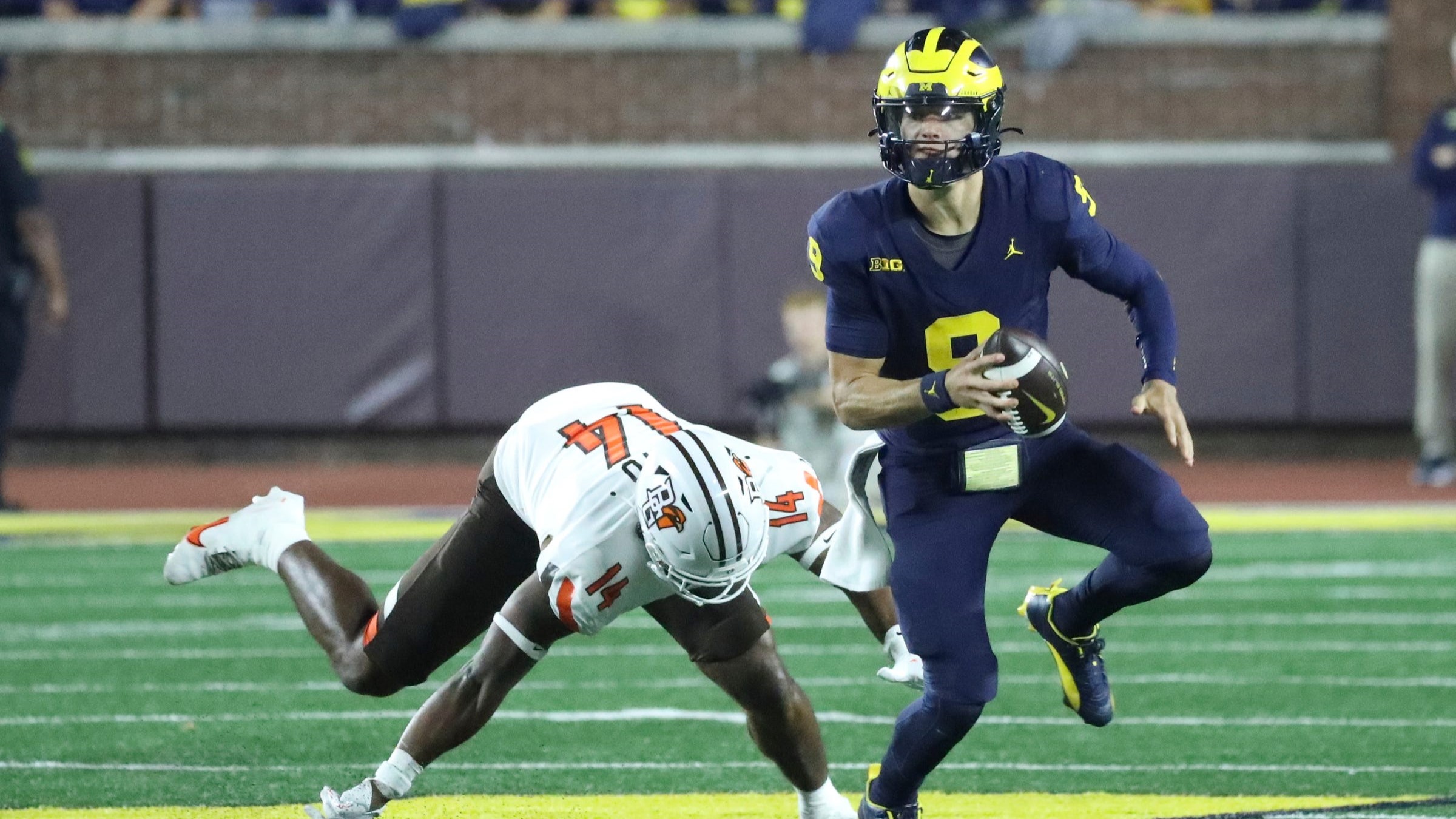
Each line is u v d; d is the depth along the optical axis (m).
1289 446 46.84
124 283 45.66
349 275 45.62
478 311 45.72
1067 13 46.59
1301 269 45.44
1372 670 22.52
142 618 26.73
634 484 13.10
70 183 45.50
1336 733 19.23
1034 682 22.03
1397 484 41.66
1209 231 45.41
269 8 48.06
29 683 22.23
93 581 29.92
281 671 22.97
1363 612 26.50
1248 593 28.14
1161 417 13.77
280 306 45.72
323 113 46.91
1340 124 47.22
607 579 12.91
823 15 46.69
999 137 13.33
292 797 16.80
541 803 16.59
